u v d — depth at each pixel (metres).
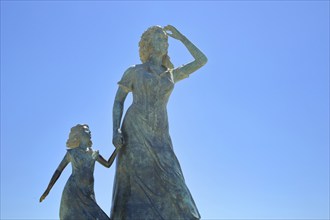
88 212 11.44
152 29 12.88
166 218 11.65
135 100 12.45
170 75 12.69
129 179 12.07
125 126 12.39
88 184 11.67
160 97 12.37
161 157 12.03
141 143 12.11
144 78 12.36
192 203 12.00
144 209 11.67
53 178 11.84
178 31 13.44
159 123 12.29
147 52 12.82
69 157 11.83
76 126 12.02
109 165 12.23
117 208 11.95
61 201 11.60
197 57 13.25
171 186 11.91
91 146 12.03
